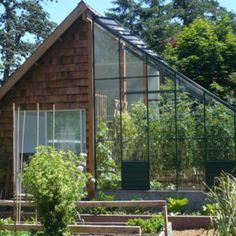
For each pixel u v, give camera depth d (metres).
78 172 9.32
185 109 13.98
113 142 14.59
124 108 14.56
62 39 15.30
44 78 15.52
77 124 15.13
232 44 22.17
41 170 8.73
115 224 10.78
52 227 8.80
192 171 13.85
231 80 21.86
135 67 14.51
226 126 13.68
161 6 45.75
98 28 14.95
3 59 34.03
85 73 15.07
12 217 12.51
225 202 8.24
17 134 14.28
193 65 22.05
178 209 12.82
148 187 14.02
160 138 14.12
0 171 15.41
